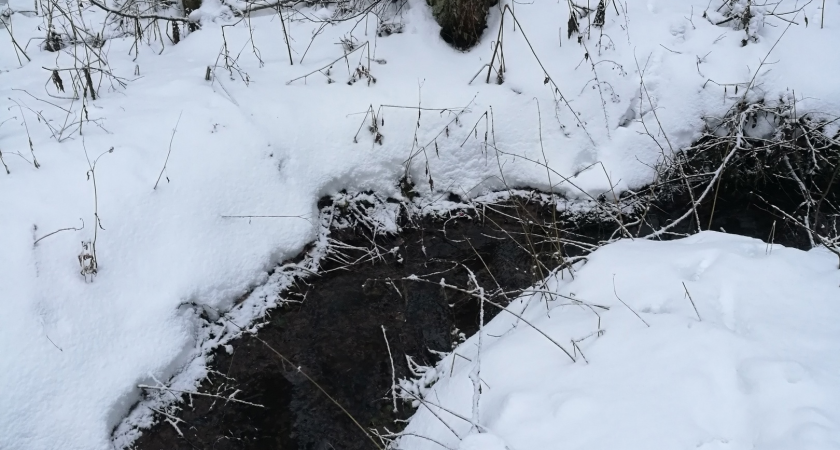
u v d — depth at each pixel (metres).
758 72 4.90
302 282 4.17
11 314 3.12
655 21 5.22
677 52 5.04
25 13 5.73
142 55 5.14
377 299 4.12
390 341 3.85
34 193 3.49
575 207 4.70
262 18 5.51
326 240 4.38
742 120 4.65
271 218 4.11
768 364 2.34
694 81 4.93
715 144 4.75
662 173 4.79
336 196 4.54
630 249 3.41
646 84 4.94
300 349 3.79
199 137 4.07
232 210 4.00
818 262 2.93
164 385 3.44
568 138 4.81
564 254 4.29
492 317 3.97
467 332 3.90
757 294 2.75
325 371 3.67
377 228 4.54
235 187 4.05
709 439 2.18
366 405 3.49
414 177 4.72
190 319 3.69
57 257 3.36
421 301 4.11
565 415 2.37
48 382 3.09
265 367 3.68
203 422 3.39
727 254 3.02
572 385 2.53
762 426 2.19
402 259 4.40
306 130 4.43
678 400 2.33
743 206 4.81
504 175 4.82
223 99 4.34
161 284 3.60
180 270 3.69
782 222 4.63
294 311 4.01
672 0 5.46
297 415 3.44
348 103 4.59
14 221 3.35
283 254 4.14
